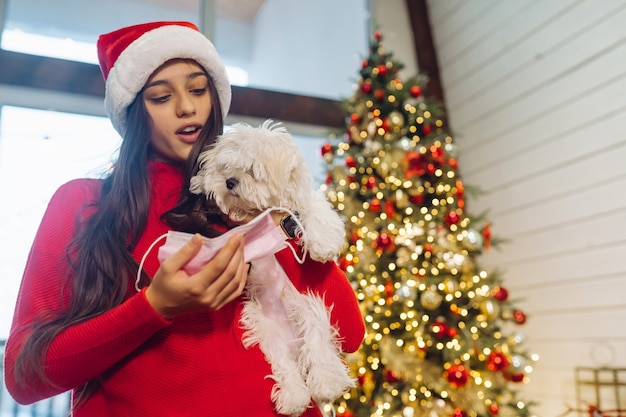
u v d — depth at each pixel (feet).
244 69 11.77
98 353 2.32
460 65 12.22
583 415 8.85
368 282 8.02
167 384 2.52
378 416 7.39
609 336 8.57
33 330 2.38
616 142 8.57
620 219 8.47
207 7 11.23
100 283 2.56
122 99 2.99
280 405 2.64
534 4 10.25
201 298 2.32
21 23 9.67
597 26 8.97
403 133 9.37
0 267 8.40
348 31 13.07
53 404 11.32
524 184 10.35
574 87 9.36
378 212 8.66
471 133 11.80
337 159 9.76
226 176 2.71
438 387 7.60
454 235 8.68
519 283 10.35
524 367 7.90
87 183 3.02
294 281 3.00
